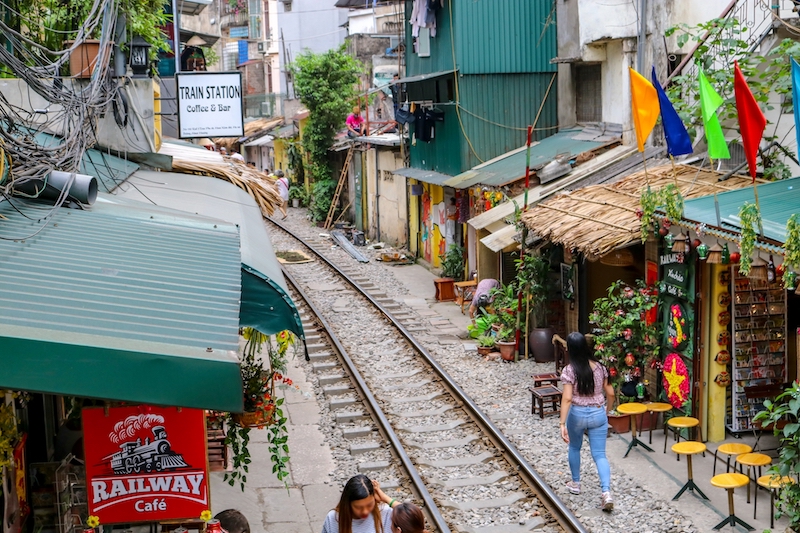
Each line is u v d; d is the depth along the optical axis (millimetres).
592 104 21422
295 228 38281
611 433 12383
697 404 11648
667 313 12297
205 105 15664
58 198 7719
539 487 10391
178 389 4477
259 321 7348
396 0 29578
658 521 9430
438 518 9625
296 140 45375
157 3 16688
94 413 6852
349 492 6195
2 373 4277
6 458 6641
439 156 25500
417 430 13016
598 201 14438
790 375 11844
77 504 7316
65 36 14500
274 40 62531
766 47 13203
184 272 6258
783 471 8539
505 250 17828
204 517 6977
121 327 4777
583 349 9961
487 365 16516
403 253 30844
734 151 14664
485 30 22719
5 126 9742
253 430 13305
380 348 18078
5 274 5465
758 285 11609
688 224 10844
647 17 16969
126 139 14062
